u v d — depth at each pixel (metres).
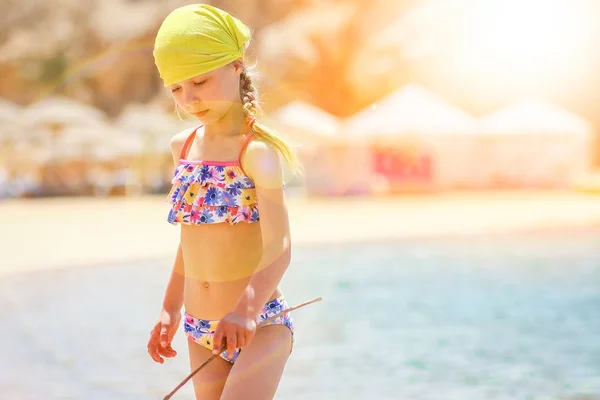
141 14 42.38
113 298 8.48
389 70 34.66
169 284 3.04
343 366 5.54
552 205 20.17
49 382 4.99
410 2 37.75
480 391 4.86
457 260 11.48
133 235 14.91
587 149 26.50
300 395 4.79
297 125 25.55
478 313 7.58
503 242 13.50
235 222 2.72
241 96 2.83
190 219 2.76
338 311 7.72
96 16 42.72
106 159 30.27
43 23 44.09
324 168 25.67
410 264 11.14
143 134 30.89
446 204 21.44
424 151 25.41
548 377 5.21
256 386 2.67
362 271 10.50
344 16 37.84
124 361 5.67
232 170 2.73
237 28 2.76
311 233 14.62
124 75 41.75
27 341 6.29
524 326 6.96
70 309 7.82
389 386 4.97
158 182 30.94
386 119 25.86
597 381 5.05
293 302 8.18
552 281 9.50
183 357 5.84
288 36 37.53
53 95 42.09
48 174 30.67
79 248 12.81
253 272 2.77
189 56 2.65
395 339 6.43
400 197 25.03
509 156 26.05
